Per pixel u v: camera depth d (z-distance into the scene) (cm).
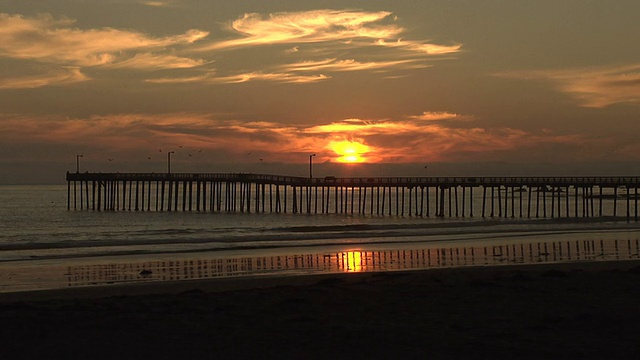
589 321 1722
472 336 1583
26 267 3434
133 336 1597
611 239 4925
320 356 1430
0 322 1734
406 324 1712
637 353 1438
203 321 1756
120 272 3238
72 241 4869
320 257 3844
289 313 1861
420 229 6025
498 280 2420
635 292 2153
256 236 5256
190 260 3725
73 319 1778
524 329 1648
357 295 2131
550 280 2402
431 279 2511
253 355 1440
